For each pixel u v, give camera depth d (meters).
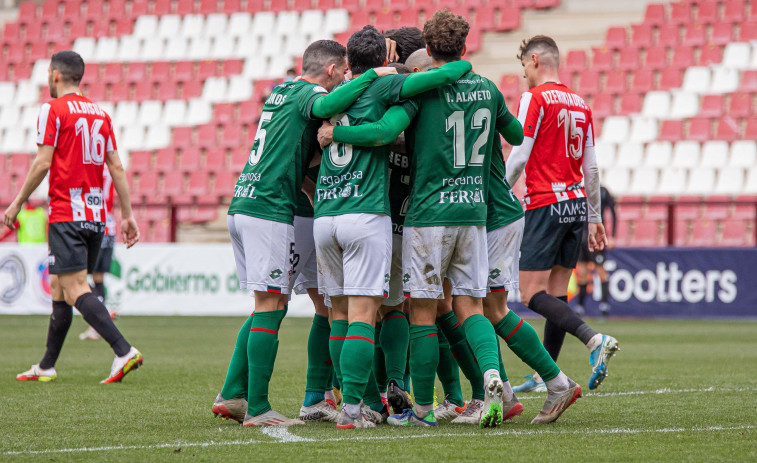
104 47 85.62
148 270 52.31
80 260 23.11
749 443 14.19
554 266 20.20
